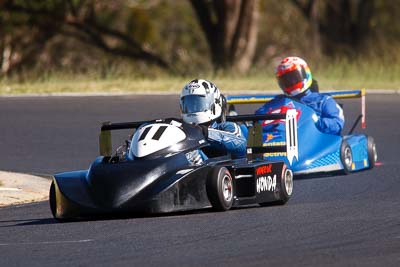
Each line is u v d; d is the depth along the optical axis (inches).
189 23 6323.8
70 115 2851.9
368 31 6471.5
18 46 5792.3
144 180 1347.2
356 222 1270.9
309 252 1063.6
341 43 6476.4
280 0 6643.7
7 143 2497.5
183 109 1590.8
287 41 6501.0
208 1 5994.1
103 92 3292.3
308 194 1652.3
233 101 2044.8
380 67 4424.2
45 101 3093.0
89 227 1304.1
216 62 5447.8
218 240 1152.8
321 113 1991.9
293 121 1728.6
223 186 1385.3
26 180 1894.7
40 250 1138.0
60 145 2466.8
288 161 1742.1
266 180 1455.5
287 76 1999.3
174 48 6245.1
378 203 1482.5
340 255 1042.7
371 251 1061.8
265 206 1483.8
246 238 1161.4
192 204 1358.3
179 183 1343.5
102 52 5994.1
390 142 2465.6
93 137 2564.0
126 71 5625.0
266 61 6417.3
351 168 1959.9
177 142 1418.6
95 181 1364.4
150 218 1352.1
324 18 6584.6
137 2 6166.3
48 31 5792.3
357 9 6525.6
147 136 1418.6
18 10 5634.8
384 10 6569.9
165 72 5757.9
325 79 3887.8
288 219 1311.5
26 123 2738.7
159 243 1143.6
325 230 1208.8
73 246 1152.8
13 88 3417.8
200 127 1480.1
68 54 5895.7
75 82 3762.3
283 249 1084.5
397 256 1030.4
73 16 5738.2
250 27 5502.0
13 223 1406.3
